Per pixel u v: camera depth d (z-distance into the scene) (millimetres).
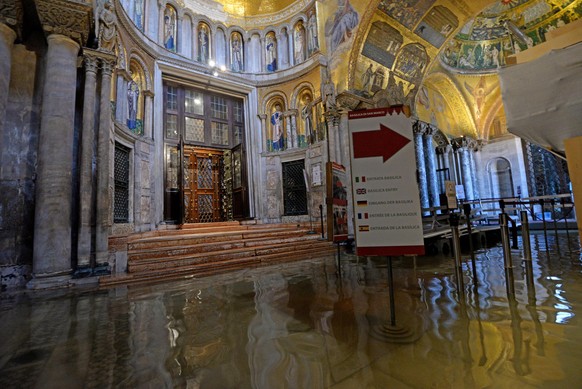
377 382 1760
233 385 1790
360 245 2684
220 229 10250
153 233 8609
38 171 5023
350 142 2785
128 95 9094
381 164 2689
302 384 1769
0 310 3570
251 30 13781
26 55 5566
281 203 12977
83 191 5598
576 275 4297
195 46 12086
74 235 5684
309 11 12656
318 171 11852
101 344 2494
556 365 1865
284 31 13609
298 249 8188
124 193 8547
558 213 15305
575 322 2549
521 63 2986
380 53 10992
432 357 2053
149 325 2957
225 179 13859
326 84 10844
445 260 6523
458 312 2982
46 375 1976
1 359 2230
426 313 3006
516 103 2920
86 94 5871
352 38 10367
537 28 13211
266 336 2572
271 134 13547
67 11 5164
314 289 4277
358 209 2719
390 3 9734
